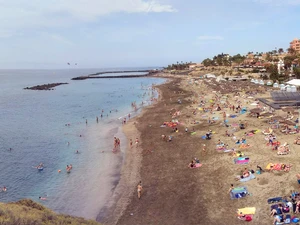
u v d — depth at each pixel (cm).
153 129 5041
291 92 5797
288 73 11125
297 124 4122
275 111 5109
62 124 6125
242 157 3114
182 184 2762
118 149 4125
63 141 4734
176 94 10075
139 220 2242
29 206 1544
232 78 12425
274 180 2528
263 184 2498
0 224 1040
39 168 3478
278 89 8275
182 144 3997
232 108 6094
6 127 5941
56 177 3222
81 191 2842
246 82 10762
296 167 2716
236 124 4644
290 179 2495
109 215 2358
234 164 3016
